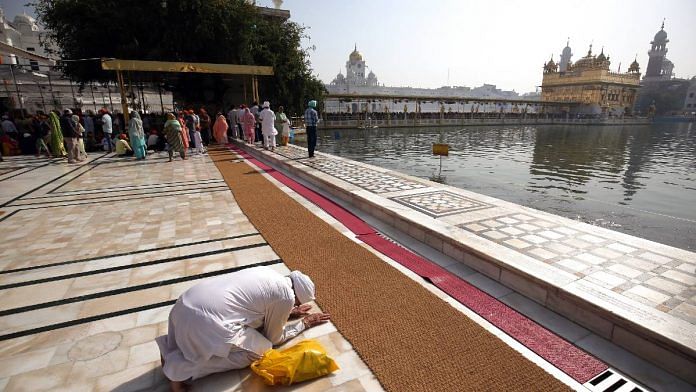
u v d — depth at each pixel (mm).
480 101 50250
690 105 77812
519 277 3002
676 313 2344
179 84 17125
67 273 3344
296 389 1978
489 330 2514
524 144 25891
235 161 10234
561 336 2453
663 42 90312
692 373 2018
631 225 7145
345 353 2273
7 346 2338
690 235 6535
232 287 2023
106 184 7191
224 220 4895
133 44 13891
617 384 2029
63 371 2121
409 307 2762
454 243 3668
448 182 11664
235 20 15531
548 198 9523
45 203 5785
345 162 8969
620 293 2600
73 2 13508
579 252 3354
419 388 1969
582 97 63250
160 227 4609
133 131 10273
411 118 45719
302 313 2691
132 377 2082
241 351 2057
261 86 18562
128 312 2719
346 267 3449
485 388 1968
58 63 14672
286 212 5246
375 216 5117
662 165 16375
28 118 13250
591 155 19844
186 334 1882
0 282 3176
